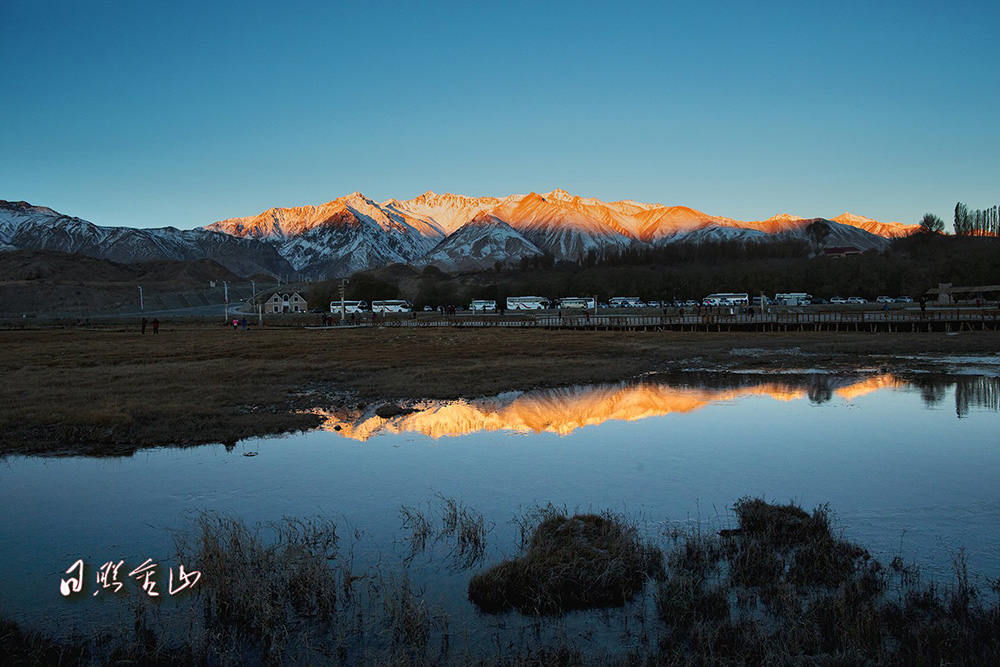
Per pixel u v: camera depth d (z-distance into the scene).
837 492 15.36
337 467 17.91
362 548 12.20
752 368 41.97
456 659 8.44
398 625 9.31
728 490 15.62
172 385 31.95
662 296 176.12
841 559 11.04
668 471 17.39
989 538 12.27
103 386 31.64
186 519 13.91
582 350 52.97
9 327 102.19
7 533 13.12
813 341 60.00
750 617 9.35
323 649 8.89
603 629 9.25
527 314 128.88
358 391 31.14
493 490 15.78
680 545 11.94
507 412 26.31
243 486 16.19
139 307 187.62
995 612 9.05
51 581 10.94
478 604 10.00
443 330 83.44
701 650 8.56
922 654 8.19
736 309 101.00
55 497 15.37
